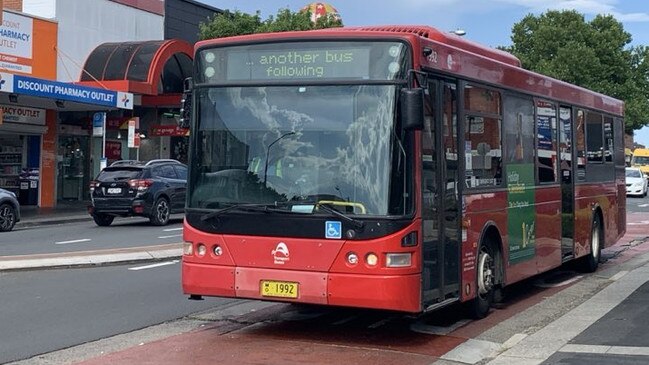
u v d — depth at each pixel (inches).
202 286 329.7
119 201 875.4
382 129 308.2
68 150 1273.4
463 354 316.8
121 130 1323.8
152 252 615.5
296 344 331.6
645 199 1669.5
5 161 1177.4
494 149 395.9
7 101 1047.0
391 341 340.5
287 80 324.5
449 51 346.6
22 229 868.6
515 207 420.2
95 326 367.9
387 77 311.0
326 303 308.7
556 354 316.5
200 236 330.6
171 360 301.9
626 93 2233.0
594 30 2260.1
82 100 1055.6
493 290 401.1
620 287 494.0
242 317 395.9
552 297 467.5
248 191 324.5
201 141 337.4
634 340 338.3
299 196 314.8
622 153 663.8
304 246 311.0
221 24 1482.5
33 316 387.9
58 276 516.1
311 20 1583.4
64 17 1202.6
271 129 325.1
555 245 483.8
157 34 1421.0
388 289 300.5
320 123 317.4
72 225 923.4
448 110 346.3
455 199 349.1
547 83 478.3
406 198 305.4
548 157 477.1
